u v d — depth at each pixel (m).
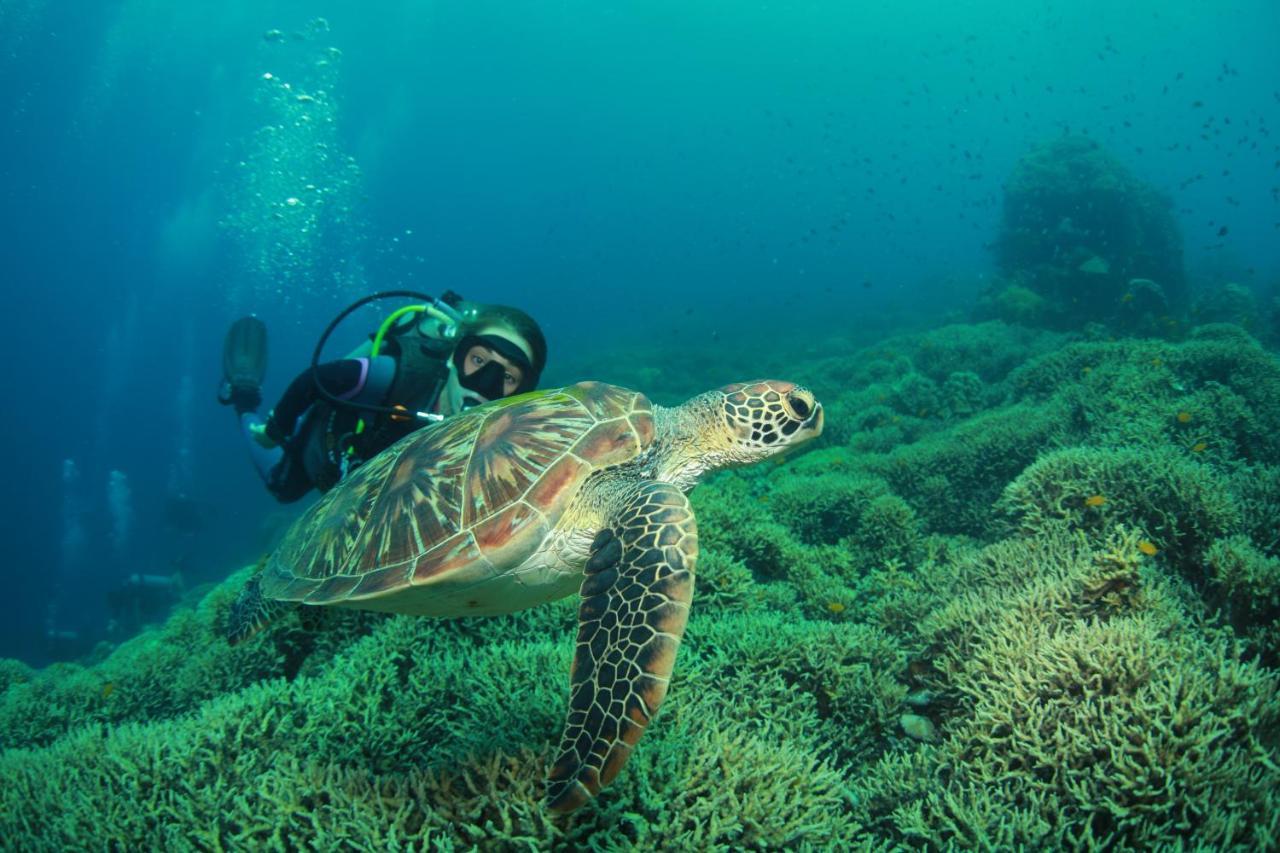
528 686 3.51
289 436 4.39
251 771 3.02
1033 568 4.67
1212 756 2.59
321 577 3.11
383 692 3.79
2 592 25.03
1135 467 5.16
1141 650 3.03
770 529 6.41
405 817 2.52
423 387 4.02
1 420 60.38
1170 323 14.97
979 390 12.70
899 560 6.63
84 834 2.78
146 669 6.07
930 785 3.03
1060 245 20.97
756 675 3.97
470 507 2.87
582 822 2.48
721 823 2.48
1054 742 2.88
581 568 3.05
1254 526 4.85
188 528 22.81
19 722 5.62
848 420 13.20
